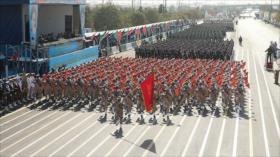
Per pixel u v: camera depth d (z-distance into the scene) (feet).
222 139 74.28
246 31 381.19
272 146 70.85
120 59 145.38
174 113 91.35
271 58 157.28
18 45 132.57
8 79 106.63
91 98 98.17
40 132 77.82
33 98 102.63
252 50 222.48
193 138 74.69
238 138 74.90
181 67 129.18
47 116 89.20
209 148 69.56
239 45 247.91
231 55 184.96
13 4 130.00
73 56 147.74
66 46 148.25
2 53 130.52
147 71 119.34
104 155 66.03
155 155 66.18
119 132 77.77
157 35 266.16
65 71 116.26
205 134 77.00
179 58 167.63
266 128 81.25
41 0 131.85
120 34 209.46
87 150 68.23
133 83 100.42
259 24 531.50
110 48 196.54
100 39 187.01
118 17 325.01
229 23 458.50
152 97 78.54
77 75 108.06
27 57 128.98
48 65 129.29
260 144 71.87
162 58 166.71
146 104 78.02
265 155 66.49
